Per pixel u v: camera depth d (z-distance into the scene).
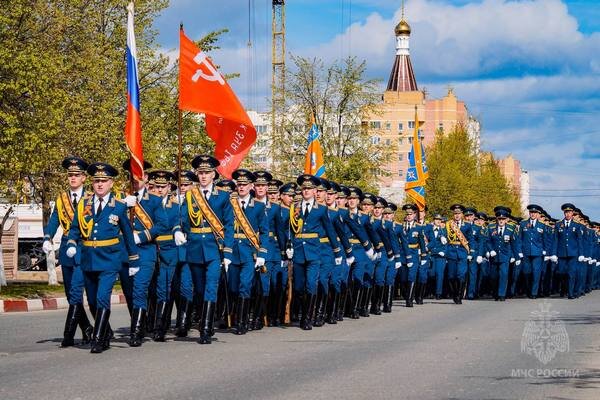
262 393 8.84
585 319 17.95
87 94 29.92
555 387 9.49
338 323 17.30
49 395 8.62
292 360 11.30
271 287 16.48
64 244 12.65
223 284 15.17
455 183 61.41
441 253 25.31
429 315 19.39
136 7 32.97
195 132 35.53
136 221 13.34
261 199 15.32
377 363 11.09
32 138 22.61
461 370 10.60
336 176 46.69
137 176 13.98
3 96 22.92
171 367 10.56
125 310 20.72
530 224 27.00
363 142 48.00
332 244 16.52
